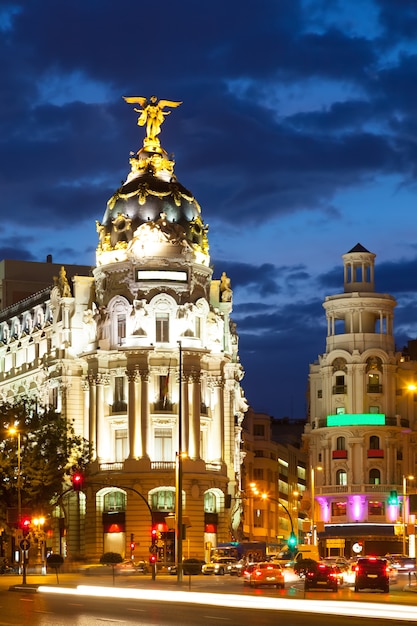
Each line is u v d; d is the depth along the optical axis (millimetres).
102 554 152000
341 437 185000
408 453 186250
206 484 154000
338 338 187375
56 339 163500
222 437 159625
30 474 138875
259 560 134250
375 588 88312
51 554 146375
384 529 179750
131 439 152250
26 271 193500
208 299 160625
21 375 176875
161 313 154875
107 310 156750
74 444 153500
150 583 105312
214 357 158875
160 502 152000
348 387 185000
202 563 136250
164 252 154500
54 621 55938
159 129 166875
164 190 160250
